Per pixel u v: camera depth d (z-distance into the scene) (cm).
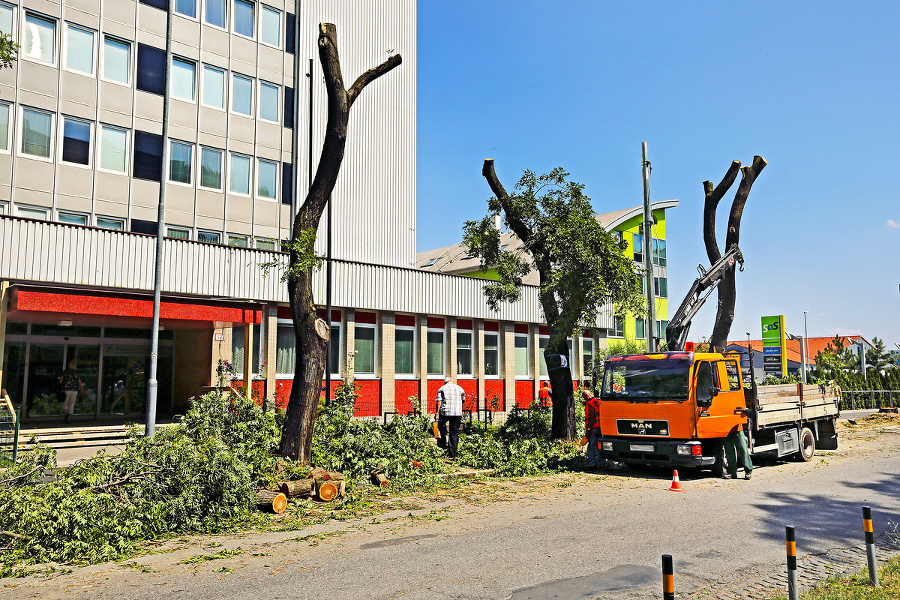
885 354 8325
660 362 1355
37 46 2003
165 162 1575
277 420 1543
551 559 711
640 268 1972
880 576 633
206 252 2064
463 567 678
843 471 1432
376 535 832
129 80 2178
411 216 2936
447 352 2723
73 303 1603
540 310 3041
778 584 635
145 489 845
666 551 752
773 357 4272
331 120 1249
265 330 2197
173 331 2239
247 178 2433
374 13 2897
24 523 718
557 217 1698
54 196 1998
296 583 622
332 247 2667
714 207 2473
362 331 2475
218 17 2403
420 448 1451
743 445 1354
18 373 1912
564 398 1722
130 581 634
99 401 2067
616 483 1268
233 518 905
